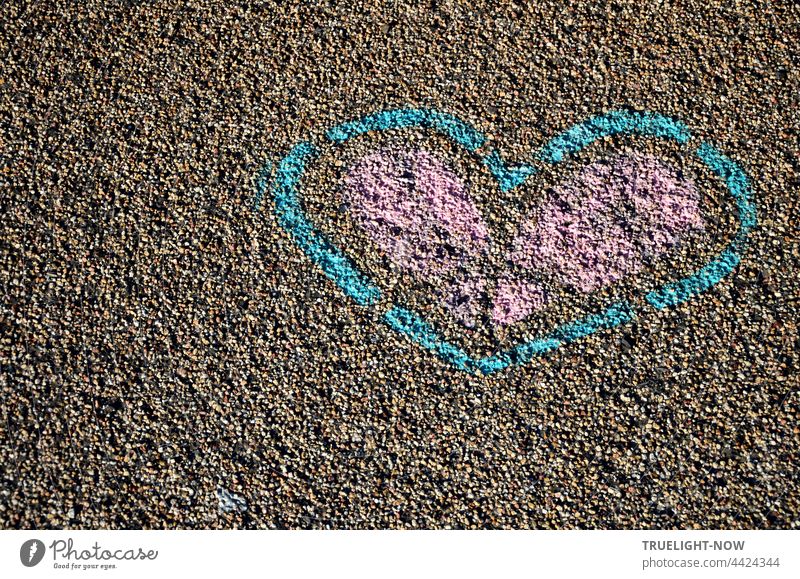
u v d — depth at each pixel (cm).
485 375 140
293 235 143
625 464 138
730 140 145
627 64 147
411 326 141
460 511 138
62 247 144
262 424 140
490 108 146
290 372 141
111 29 149
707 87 146
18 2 149
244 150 146
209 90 147
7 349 141
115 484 139
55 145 146
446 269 142
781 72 146
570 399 139
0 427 140
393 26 148
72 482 139
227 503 138
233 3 149
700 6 148
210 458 139
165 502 138
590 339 141
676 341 140
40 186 145
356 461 139
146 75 148
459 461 139
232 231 144
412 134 146
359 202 144
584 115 146
